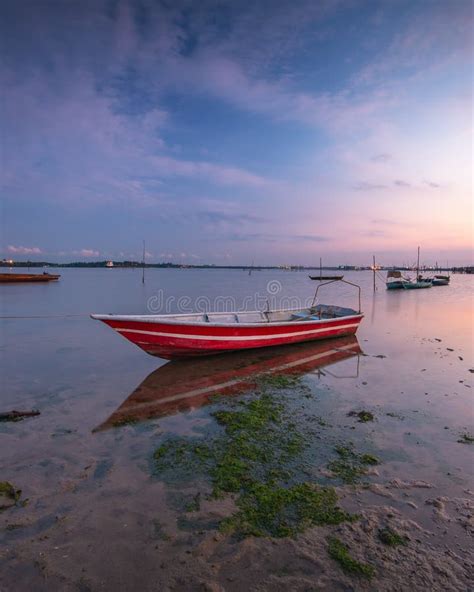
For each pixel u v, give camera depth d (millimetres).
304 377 8914
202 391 7918
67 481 4508
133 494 4254
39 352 11359
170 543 3480
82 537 3551
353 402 7215
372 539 3541
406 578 3092
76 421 6336
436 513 3926
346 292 42125
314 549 3408
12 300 29109
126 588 2977
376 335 14391
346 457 5094
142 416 6574
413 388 8047
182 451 5258
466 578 3098
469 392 7777
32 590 2947
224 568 3189
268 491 4273
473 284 65125
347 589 2984
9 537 3531
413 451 5285
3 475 4637
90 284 54594
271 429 5977
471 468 4855
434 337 14078
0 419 6352
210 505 4047
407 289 45625
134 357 10836
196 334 10055
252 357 10859
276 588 2990
